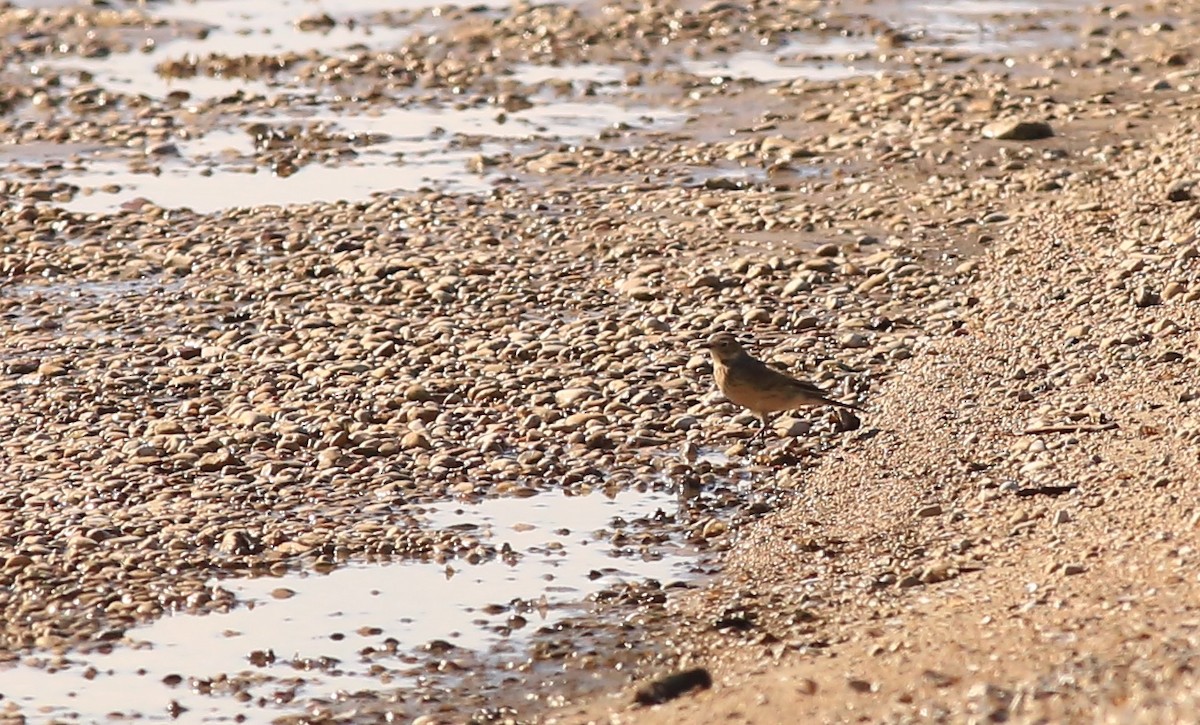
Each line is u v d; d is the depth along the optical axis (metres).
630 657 16.34
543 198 33.22
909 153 34.59
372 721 15.45
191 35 50.16
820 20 49.19
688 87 42.25
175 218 32.91
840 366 23.64
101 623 17.50
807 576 17.62
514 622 17.28
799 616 16.52
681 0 51.69
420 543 19.19
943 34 47.25
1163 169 30.77
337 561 18.88
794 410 22.25
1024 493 18.42
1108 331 23.12
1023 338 23.62
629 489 20.59
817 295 26.98
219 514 20.02
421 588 18.16
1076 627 14.70
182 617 17.62
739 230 30.58
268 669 16.55
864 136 36.06
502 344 25.50
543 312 27.03
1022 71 42.34
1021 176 32.25
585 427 22.33
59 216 33.03
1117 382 21.22
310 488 20.81
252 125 39.47
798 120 38.41
